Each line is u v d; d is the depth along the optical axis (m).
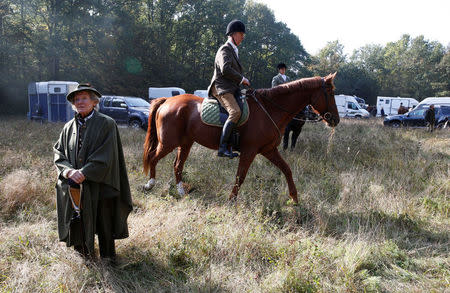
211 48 42.81
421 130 14.68
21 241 3.38
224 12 41.16
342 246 3.59
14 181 4.79
